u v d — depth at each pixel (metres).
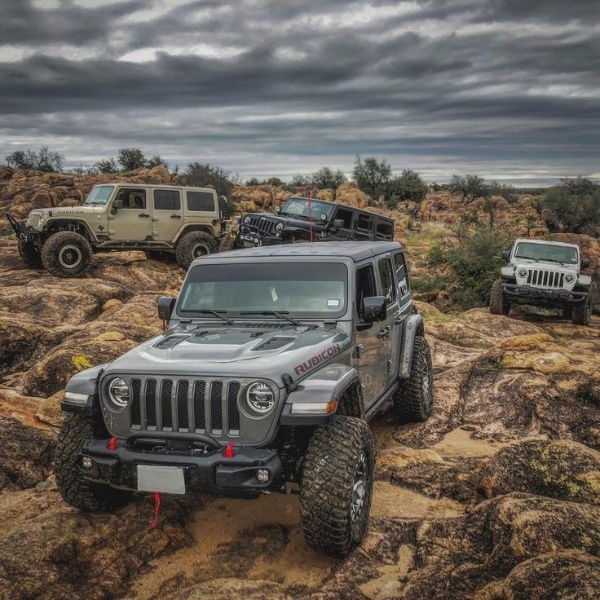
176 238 16.31
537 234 42.00
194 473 3.73
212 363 3.96
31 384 7.13
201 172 48.78
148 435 3.89
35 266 15.95
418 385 6.40
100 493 4.39
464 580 3.75
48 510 4.67
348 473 3.84
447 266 18.55
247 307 5.04
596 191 47.12
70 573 3.88
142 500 4.73
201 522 4.59
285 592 3.66
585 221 46.12
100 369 4.32
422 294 17.69
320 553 4.13
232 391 3.81
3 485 5.16
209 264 5.32
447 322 12.12
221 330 4.78
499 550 3.97
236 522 4.58
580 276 14.35
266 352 4.15
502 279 14.77
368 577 3.88
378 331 5.55
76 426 4.32
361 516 4.18
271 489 4.01
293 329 4.77
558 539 3.87
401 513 4.77
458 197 73.88
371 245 6.12
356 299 5.02
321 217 16.25
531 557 3.77
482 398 7.15
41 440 5.67
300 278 5.07
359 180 64.38
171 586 3.86
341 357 4.61
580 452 5.04
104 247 15.39
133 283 15.16
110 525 4.28
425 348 6.70
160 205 16.05
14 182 47.12
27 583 3.59
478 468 5.43
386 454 5.72
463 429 6.61
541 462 4.94
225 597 3.54
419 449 5.82
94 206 15.53
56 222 14.85
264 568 4.01
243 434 3.79
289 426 4.02
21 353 8.67
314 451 3.92
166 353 4.23
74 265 14.45
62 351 7.43
